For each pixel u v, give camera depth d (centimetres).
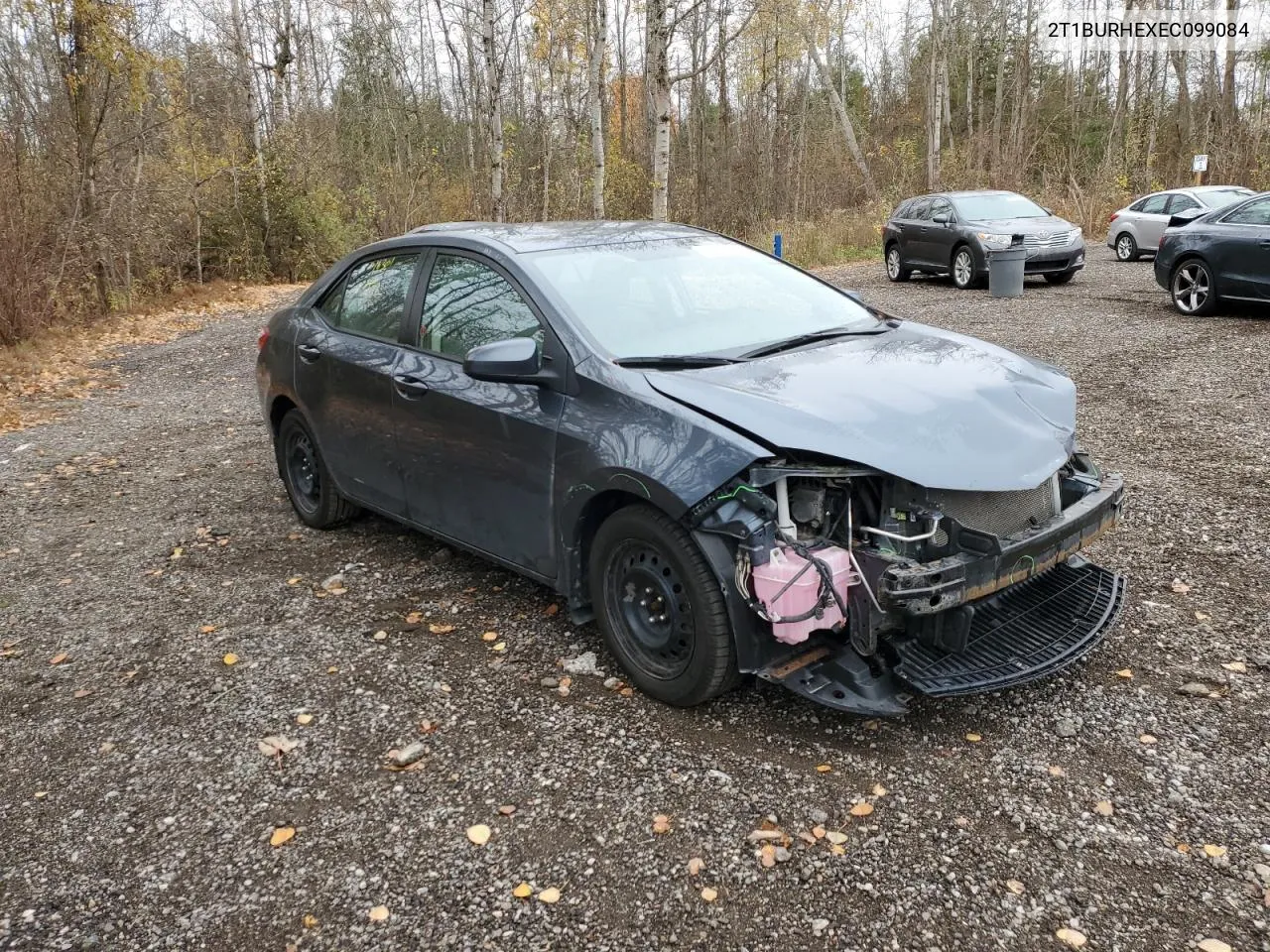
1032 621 356
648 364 363
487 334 411
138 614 462
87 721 368
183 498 649
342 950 250
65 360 1322
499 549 415
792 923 254
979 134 3512
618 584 367
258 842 294
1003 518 328
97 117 1836
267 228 2683
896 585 298
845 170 3700
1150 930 247
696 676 339
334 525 561
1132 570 460
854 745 331
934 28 3181
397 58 4309
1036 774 311
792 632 310
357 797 313
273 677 393
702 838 287
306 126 2925
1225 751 319
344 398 489
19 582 511
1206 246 1139
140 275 2183
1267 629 397
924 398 336
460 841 290
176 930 260
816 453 308
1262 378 827
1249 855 272
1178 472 598
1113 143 3516
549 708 361
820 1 3122
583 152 2995
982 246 1571
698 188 3078
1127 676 367
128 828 304
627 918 257
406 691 377
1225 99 2933
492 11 1783
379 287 489
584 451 355
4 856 293
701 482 314
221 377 1151
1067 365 930
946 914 254
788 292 456
